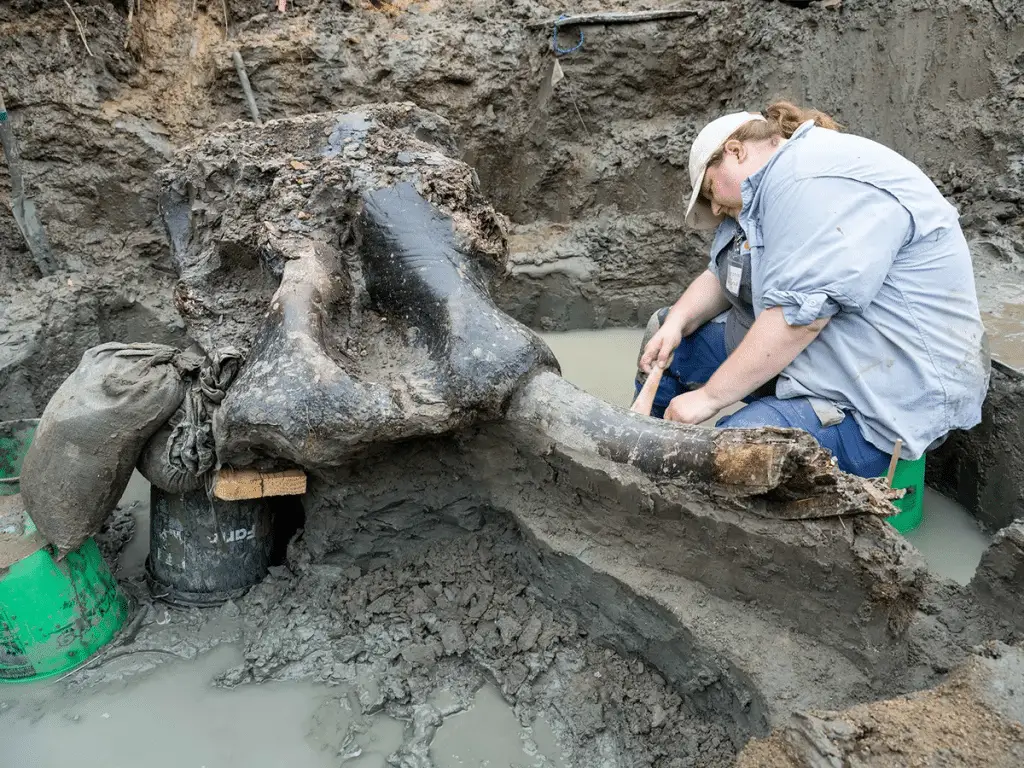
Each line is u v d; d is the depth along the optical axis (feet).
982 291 11.61
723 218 9.59
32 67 13.55
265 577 8.86
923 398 8.02
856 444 8.17
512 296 15.39
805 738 4.78
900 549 6.15
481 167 15.51
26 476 7.54
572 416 7.51
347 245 9.15
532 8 15.35
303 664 7.83
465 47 14.96
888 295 7.87
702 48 15.17
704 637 6.84
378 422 7.24
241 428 7.30
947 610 6.95
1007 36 13.47
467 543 8.84
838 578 6.31
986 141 13.64
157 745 7.06
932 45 13.94
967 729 4.83
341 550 8.75
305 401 7.13
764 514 6.60
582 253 15.61
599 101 15.53
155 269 14.40
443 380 7.57
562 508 8.08
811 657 6.54
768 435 6.29
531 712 7.30
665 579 7.32
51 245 13.91
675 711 7.11
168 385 7.77
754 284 8.35
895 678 6.35
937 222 7.89
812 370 8.13
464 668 7.79
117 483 7.76
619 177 15.70
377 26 14.97
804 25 14.65
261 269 9.65
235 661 7.93
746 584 6.88
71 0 13.55
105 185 14.03
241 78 14.17
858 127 14.46
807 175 7.69
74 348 13.06
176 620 8.39
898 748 4.70
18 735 7.14
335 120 10.34
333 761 6.93
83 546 7.94
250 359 7.77
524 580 8.51
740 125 8.43
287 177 9.38
